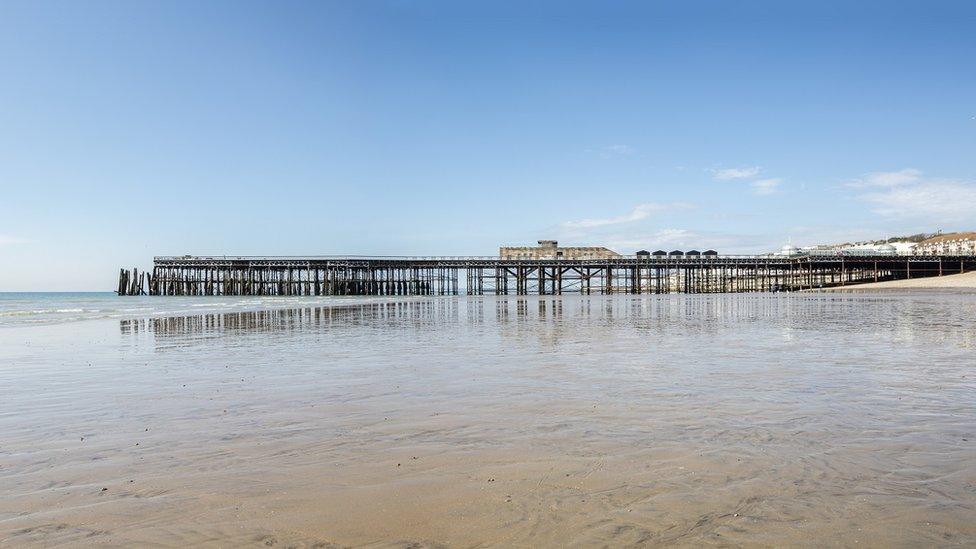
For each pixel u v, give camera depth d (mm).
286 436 6289
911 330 18312
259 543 3719
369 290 89625
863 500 4285
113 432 6566
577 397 8164
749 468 5004
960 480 4672
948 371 10156
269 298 75562
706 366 11023
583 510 4164
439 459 5371
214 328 22906
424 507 4254
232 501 4426
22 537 3850
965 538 3688
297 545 3686
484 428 6500
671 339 16281
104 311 37625
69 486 4793
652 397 8102
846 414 6957
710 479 4750
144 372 11266
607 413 7145
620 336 17328
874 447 5578
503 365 11508
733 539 3695
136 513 4223
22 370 11609
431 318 28328
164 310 38969
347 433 6375
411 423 6793
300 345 16156
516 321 24828
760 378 9578
